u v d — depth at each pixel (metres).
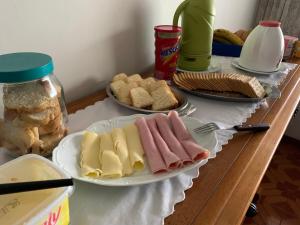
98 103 0.72
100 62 0.79
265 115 0.69
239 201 0.41
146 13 0.91
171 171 0.44
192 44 0.91
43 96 0.46
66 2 0.64
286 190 1.50
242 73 0.97
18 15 0.55
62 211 0.32
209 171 0.48
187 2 0.87
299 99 0.82
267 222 1.27
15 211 0.28
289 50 1.22
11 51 0.56
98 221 0.36
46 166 0.34
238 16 1.79
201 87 0.79
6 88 0.44
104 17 0.75
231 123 0.64
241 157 0.52
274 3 1.98
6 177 0.32
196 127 0.56
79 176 0.41
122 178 0.43
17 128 0.46
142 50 0.96
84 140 0.49
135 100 0.66
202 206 0.40
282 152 1.87
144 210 0.38
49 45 0.63
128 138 0.51
